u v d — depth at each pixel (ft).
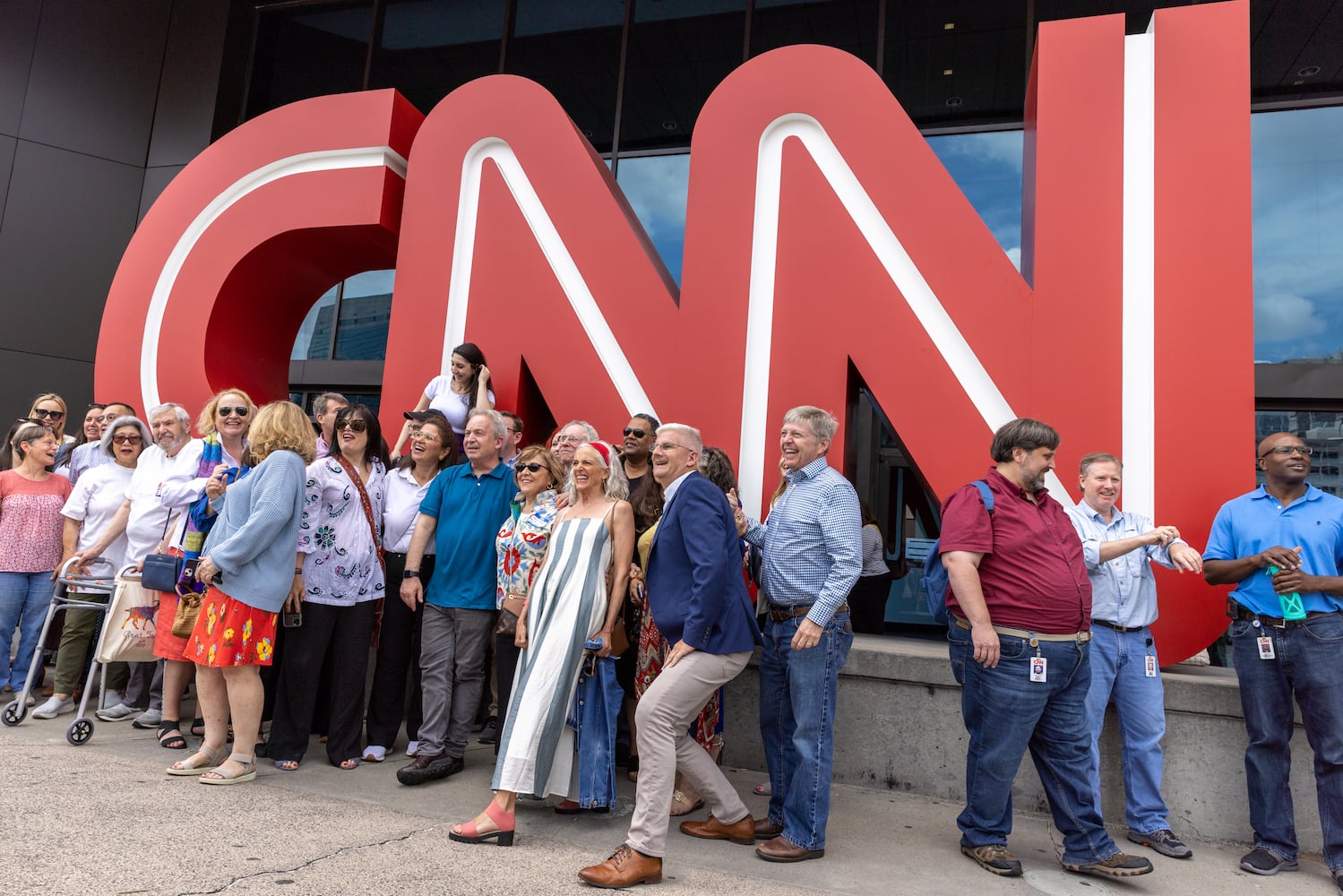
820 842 9.29
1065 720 9.07
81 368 27.40
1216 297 12.09
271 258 17.65
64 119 28.02
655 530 9.43
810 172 14.21
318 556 12.01
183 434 14.43
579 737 9.83
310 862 8.09
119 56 28.99
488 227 16.03
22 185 27.25
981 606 8.80
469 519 11.97
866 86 14.02
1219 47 12.64
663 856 8.73
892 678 12.19
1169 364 12.13
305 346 28.71
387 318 28.07
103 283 27.94
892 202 13.62
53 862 7.52
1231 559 10.42
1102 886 8.97
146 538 13.58
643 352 14.64
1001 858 9.20
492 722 14.58
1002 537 9.03
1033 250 13.23
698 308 14.35
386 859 8.34
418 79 28.60
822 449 9.82
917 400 13.16
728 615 8.85
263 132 17.69
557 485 11.71
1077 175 13.02
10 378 26.40
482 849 8.90
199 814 9.30
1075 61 13.35
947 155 23.26
